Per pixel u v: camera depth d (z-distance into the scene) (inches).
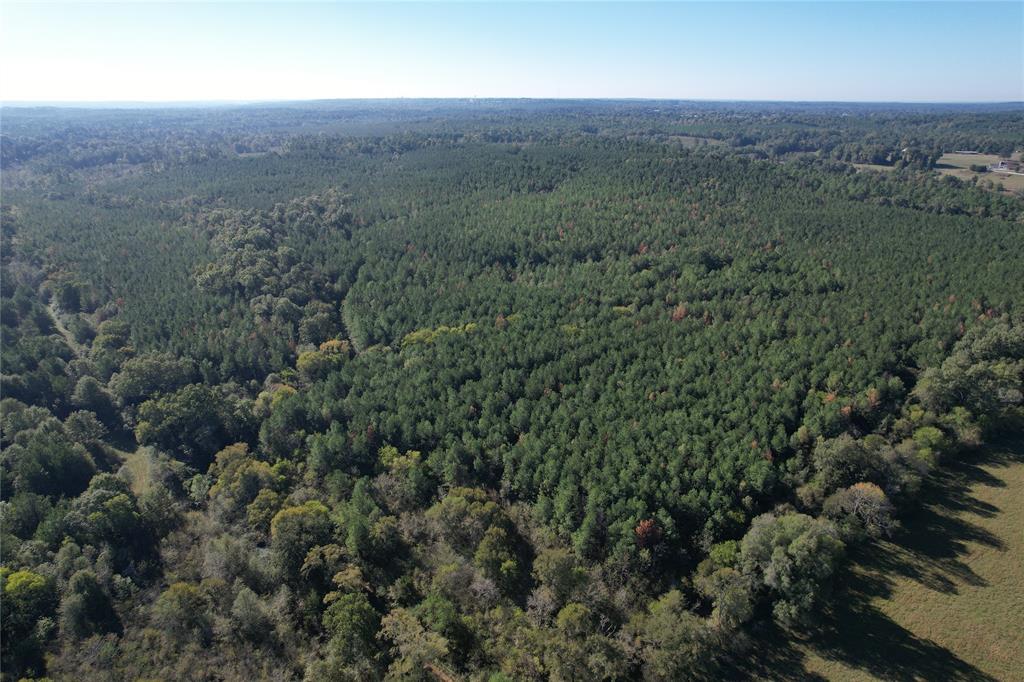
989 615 2640.3
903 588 2802.7
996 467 3518.7
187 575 3041.3
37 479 3595.0
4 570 2760.8
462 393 4212.6
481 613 2743.6
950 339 4537.4
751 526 3038.9
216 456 3934.5
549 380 4252.0
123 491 3521.2
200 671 2481.5
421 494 3563.0
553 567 2812.5
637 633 2608.3
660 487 3238.2
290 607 2827.3
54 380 4640.8
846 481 3289.9
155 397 4478.3
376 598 2913.4
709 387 4025.6
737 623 2615.7
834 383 3991.1
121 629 2704.2
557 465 3420.3
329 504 3489.2
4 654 2491.4
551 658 2440.9
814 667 2501.2
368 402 4143.7
